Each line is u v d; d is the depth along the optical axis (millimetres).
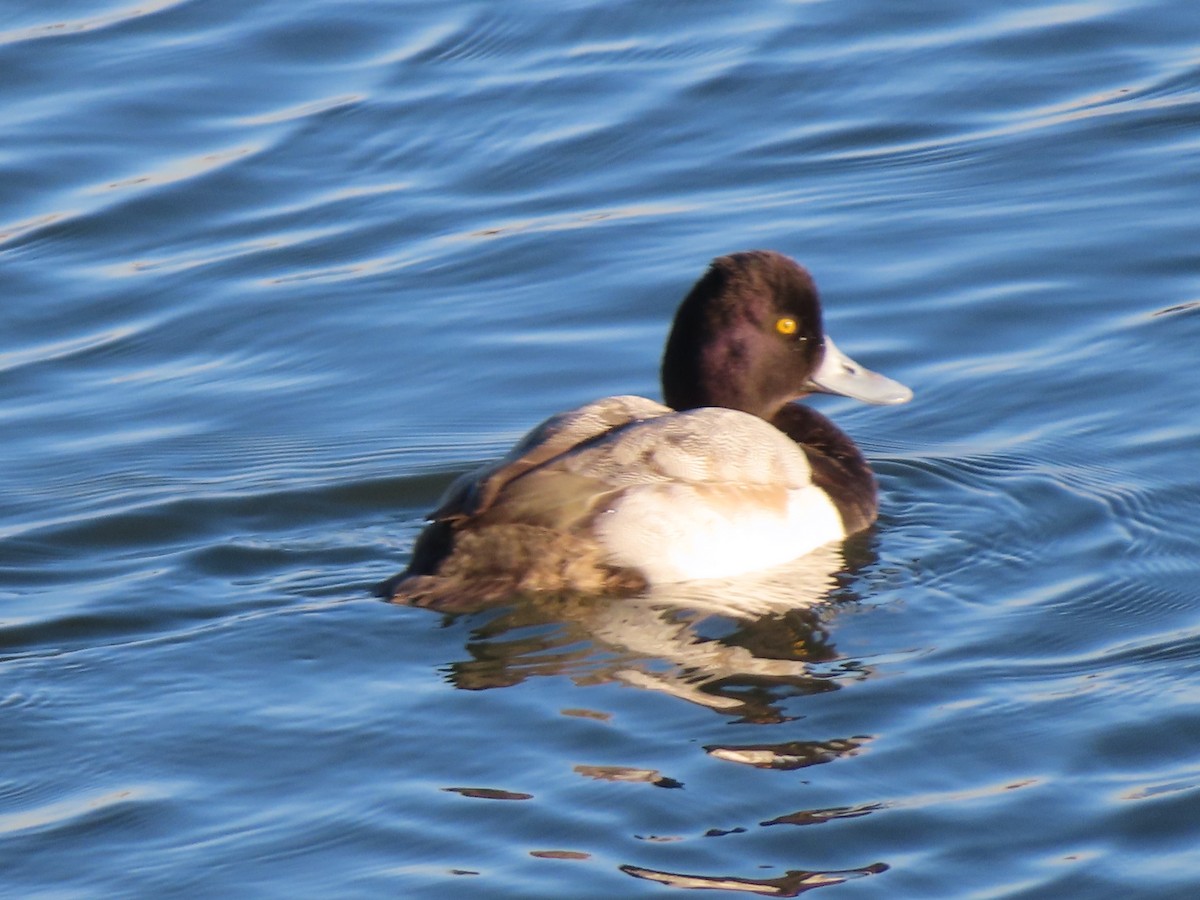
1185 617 9344
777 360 11141
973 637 9156
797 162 15359
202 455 11844
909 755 8039
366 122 16203
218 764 8125
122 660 9047
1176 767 7938
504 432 12070
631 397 10430
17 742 8359
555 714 8383
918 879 7211
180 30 17750
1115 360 12406
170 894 7246
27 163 15664
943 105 16016
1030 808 7645
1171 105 15750
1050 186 14758
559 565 9422
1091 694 8539
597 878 7211
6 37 17641
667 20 17594
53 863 7500
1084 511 10617
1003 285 13438
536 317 13477
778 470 10188
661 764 7973
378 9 18031
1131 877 7211
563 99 16359
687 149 15641
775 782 7812
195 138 16031
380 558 10312
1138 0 17609
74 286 14188
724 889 7141
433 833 7539
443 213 14938
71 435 12234
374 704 8531
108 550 10562
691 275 13789
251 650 9078
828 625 9320
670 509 9664
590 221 14688
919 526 10633
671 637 9156
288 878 7316
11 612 9664
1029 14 17422
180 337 13508
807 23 17422
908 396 11336
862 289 13516
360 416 12352
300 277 14172
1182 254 13633
